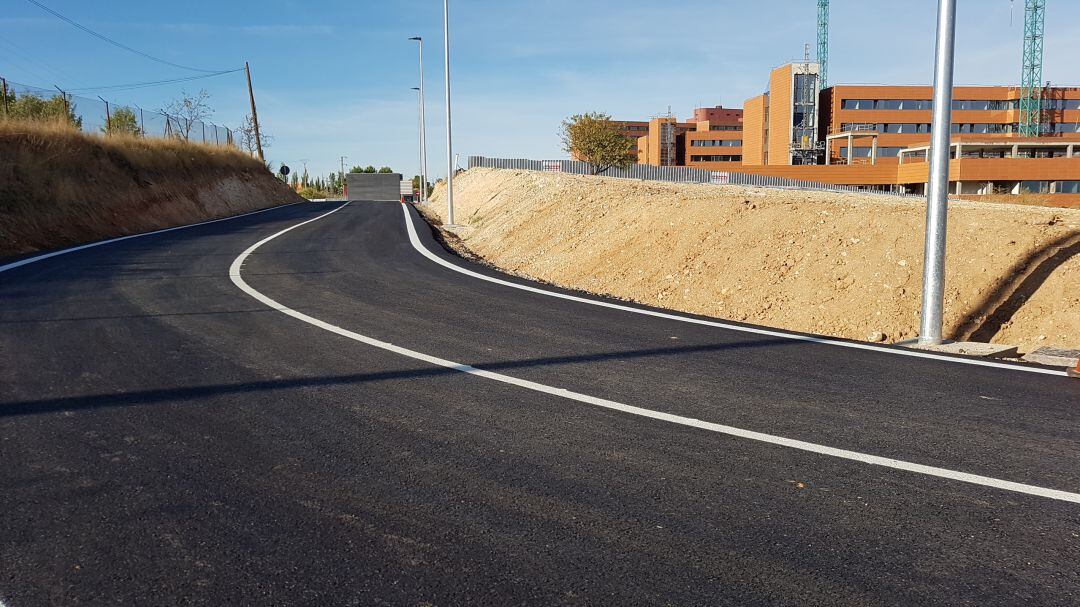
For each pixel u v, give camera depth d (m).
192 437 4.13
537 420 4.49
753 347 6.52
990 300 8.27
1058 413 4.68
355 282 10.27
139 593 2.59
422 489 3.48
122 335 6.67
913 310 8.49
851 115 84.81
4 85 22.88
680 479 3.63
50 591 2.60
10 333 6.67
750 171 76.88
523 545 2.96
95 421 4.36
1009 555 2.92
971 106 85.69
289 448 3.99
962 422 4.50
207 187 30.66
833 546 2.98
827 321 8.83
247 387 5.11
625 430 4.32
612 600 2.58
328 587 2.64
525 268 14.48
